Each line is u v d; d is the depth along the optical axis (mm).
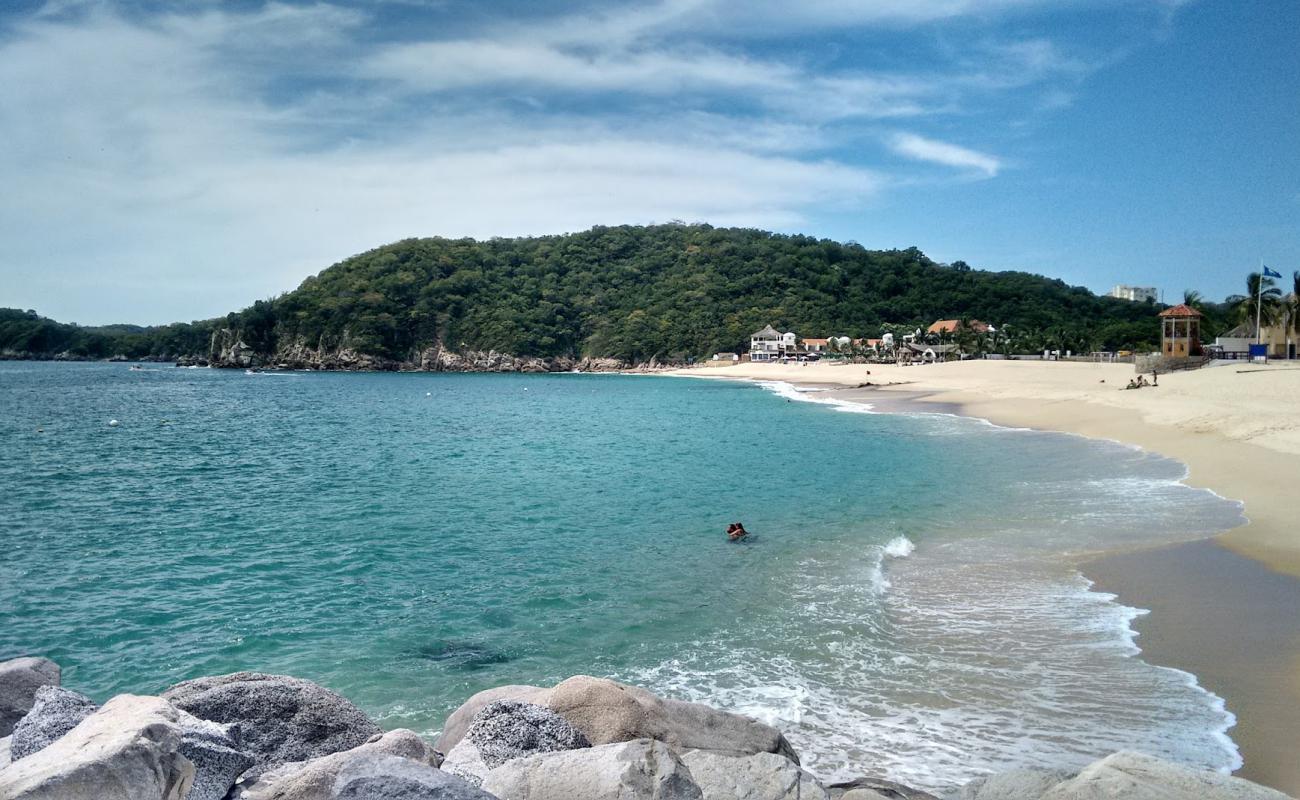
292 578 17312
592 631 13695
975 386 82562
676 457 37969
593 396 103188
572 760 5852
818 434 47188
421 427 58156
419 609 15125
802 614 14008
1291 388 49000
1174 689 10500
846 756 9102
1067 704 10219
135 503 26656
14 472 34219
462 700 11133
